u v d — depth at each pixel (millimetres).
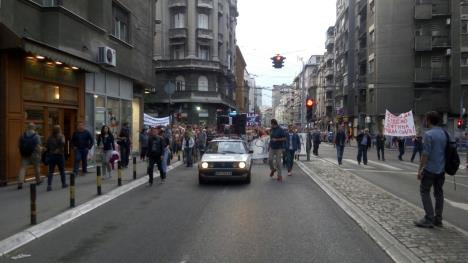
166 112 62625
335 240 8016
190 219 9781
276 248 7496
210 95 63062
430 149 8500
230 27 74938
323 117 104375
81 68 17234
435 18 50250
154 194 13383
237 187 14922
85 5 19594
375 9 52469
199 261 6801
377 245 7676
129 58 24828
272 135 17047
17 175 14625
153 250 7395
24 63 14969
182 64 61781
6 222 9172
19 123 14656
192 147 23078
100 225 9242
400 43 51094
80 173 17422
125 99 24844
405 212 10156
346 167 22609
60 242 7934
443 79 49875
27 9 15375
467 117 48094
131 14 25359
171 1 62469
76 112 18703
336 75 85500
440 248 7133
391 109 51375
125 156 20703
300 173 19609
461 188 15242
